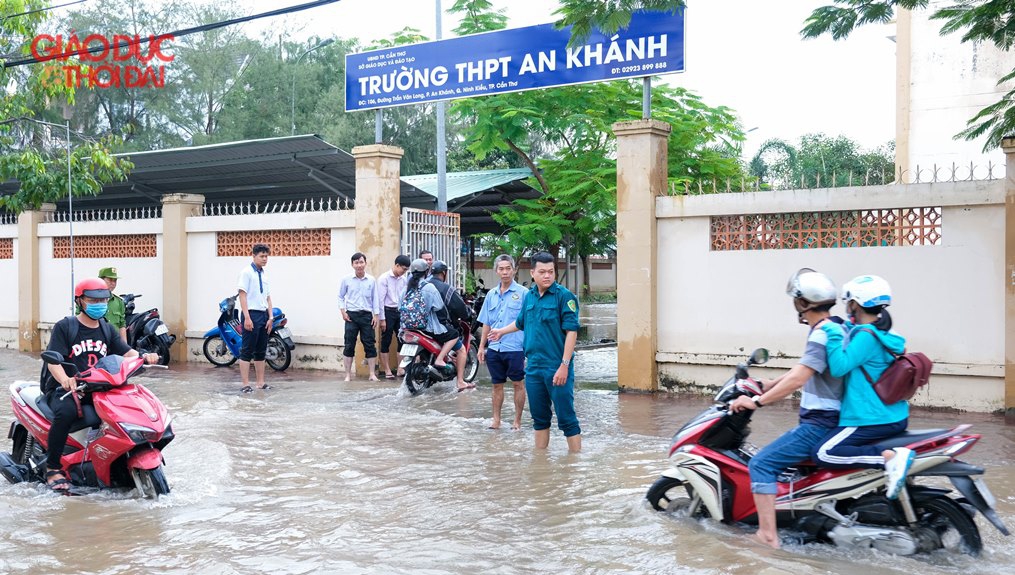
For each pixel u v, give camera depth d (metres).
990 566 4.60
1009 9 9.21
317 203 20.67
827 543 4.97
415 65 13.70
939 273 9.50
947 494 4.84
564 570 4.63
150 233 15.74
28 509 5.90
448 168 40.53
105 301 6.38
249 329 11.49
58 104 33.38
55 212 18.11
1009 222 9.08
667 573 4.54
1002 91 14.33
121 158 17.72
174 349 15.19
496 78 13.02
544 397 7.68
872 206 9.74
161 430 6.07
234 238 14.78
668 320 11.10
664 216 11.03
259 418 9.47
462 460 7.37
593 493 6.23
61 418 6.23
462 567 4.69
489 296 8.88
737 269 10.62
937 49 14.82
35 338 17.69
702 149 17.72
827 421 4.82
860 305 4.78
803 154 31.58
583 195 17.16
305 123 41.12
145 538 5.25
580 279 45.94
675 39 11.16
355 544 5.11
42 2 16.91
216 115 42.84
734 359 10.58
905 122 15.13
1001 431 8.29
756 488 4.95
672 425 8.88
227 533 5.35
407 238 13.62
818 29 9.98
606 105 17.05
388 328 12.91
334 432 8.66
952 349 9.45
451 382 12.17
